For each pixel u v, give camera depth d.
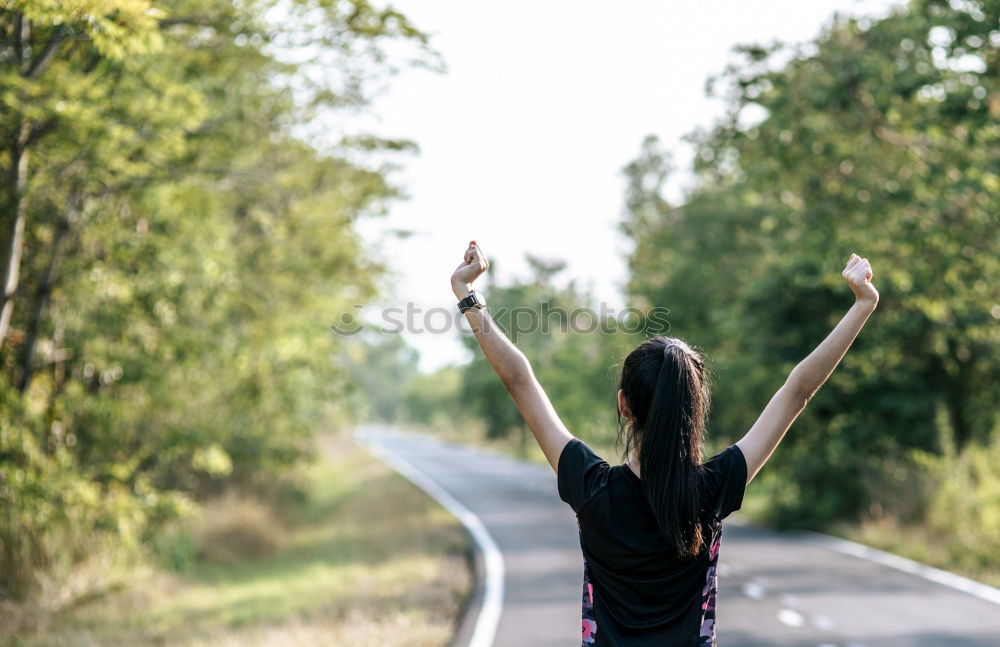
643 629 4.02
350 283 36.28
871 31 27.45
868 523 33.78
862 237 27.97
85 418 23.53
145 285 23.56
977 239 26.48
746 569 25.84
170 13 17.98
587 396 55.19
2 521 20.36
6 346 21.38
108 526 21.34
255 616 20.28
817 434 38.44
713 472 4.09
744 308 40.44
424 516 43.16
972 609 19.80
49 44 16.27
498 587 22.94
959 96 24.95
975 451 32.66
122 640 17.69
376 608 19.75
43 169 17.75
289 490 51.34
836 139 27.30
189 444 26.00
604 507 4.02
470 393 115.88
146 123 19.16
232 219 30.55
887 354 37.41
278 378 33.75
